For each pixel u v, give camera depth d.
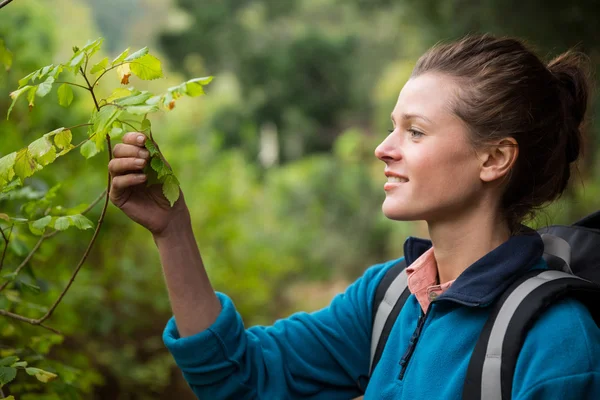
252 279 5.25
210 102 17.47
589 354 1.10
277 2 20.59
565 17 8.37
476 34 1.35
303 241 10.37
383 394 1.32
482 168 1.25
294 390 1.47
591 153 8.70
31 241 1.91
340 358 1.49
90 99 4.07
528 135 1.26
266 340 1.48
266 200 11.02
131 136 1.20
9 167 1.19
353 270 11.48
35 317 2.22
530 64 1.29
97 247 3.61
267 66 19.08
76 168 3.44
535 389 1.09
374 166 14.59
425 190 1.25
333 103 19.45
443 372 1.21
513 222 1.30
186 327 1.35
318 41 19.25
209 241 5.45
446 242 1.30
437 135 1.25
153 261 4.32
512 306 1.16
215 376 1.34
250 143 17.61
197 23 19.80
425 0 9.70
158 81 8.45
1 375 1.32
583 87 1.39
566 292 1.16
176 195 1.20
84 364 2.56
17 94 1.18
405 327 1.36
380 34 19.42
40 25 5.16
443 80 1.26
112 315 3.47
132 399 3.84
